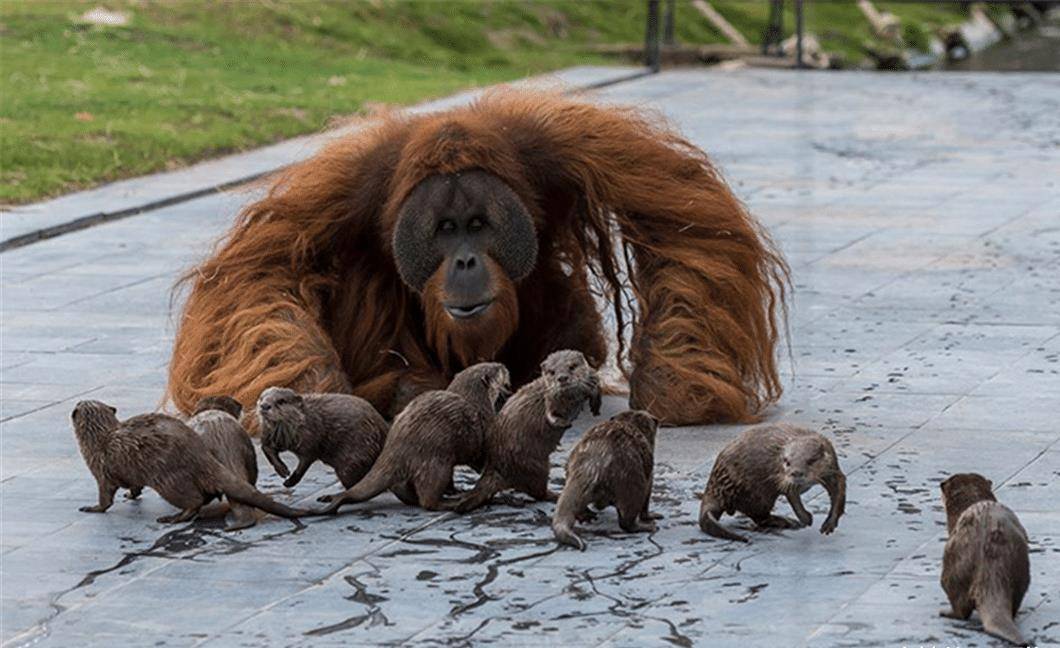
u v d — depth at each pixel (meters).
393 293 13.45
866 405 13.48
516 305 12.77
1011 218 21.92
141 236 21.48
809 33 52.22
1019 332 15.87
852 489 11.34
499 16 45.66
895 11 59.00
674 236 13.37
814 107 33.97
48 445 12.76
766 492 10.35
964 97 35.28
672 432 12.88
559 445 12.62
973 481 9.56
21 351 15.68
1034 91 36.12
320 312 13.34
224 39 39.34
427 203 12.54
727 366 13.04
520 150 13.05
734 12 52.88
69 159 25.78
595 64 42.12
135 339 16.12
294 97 33.03
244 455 11.17
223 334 13.01
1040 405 13.39
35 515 11.12
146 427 10.91
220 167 26.56
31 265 19.72
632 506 10.40
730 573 9.79
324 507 11.11
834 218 22.17
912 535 10.41
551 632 8.95
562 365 10.82
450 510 11.02
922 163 26.77
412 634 8.97
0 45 35.75
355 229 13.35
